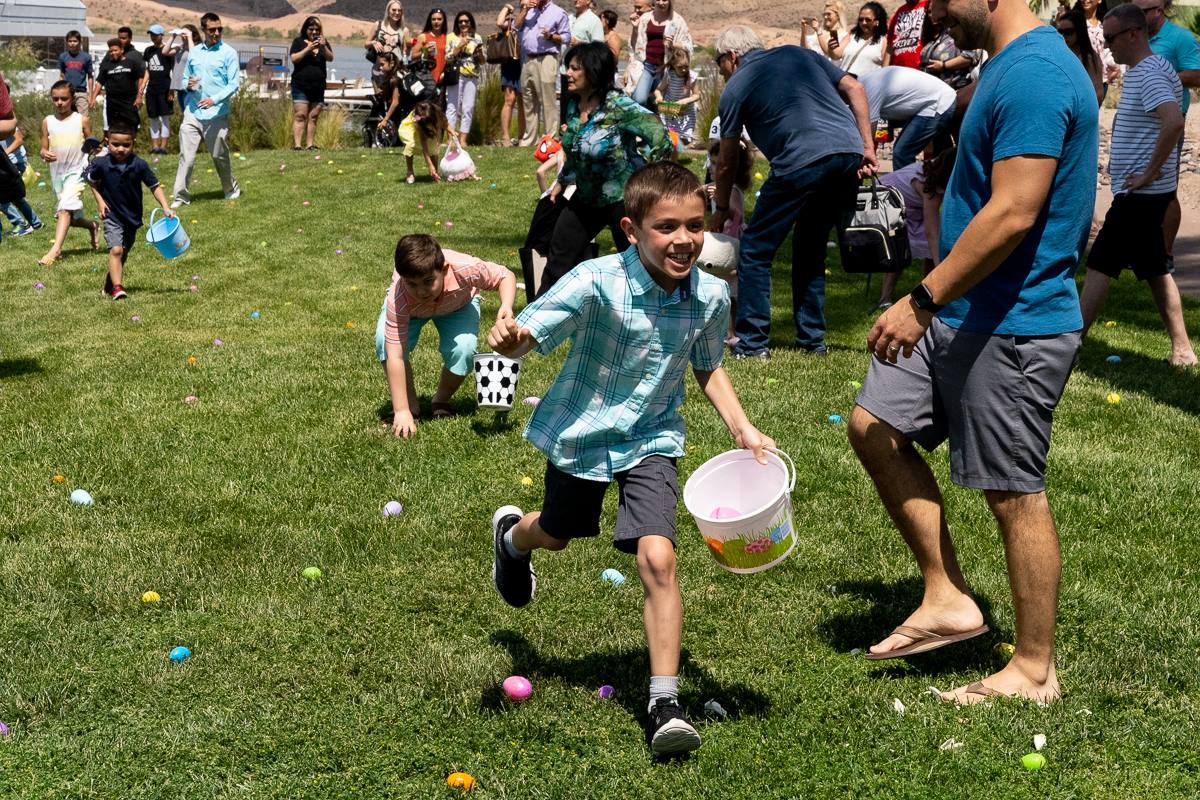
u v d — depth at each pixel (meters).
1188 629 3.88
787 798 3.04
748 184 7.87
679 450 3.33
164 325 8.55
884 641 3.56
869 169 7.16
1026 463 3.26
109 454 5.62
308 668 3.70
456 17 17.66
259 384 6.78
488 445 5.76
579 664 3.73
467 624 3.99
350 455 5.62
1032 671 3.43
